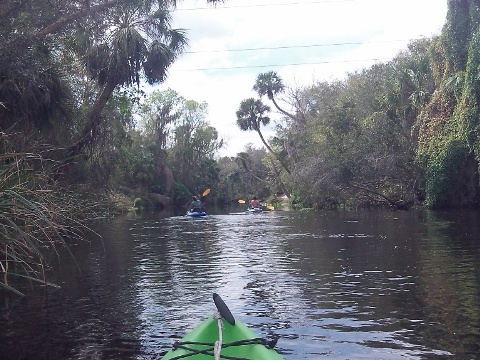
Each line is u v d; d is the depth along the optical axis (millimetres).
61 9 12500
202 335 4281
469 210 27453
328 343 5172
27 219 7613
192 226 21781
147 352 5016
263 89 50625
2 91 12547
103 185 21688
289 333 5523
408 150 32219
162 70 20562
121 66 19312
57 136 15859
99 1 13609
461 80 27828
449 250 11281
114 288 8023
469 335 5312
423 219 21391
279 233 17078
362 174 32562
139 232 18734
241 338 4219
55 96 14398
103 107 20734
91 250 12945
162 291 7766
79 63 19375
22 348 5176
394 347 5020
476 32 27703
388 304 6621
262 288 7797
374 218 23375
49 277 9023
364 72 37344
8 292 7793
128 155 28031
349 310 6379
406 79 32188
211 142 64062
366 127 32562
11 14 11180
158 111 56969
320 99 43500
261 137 56094
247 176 68250
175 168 59219
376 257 10555
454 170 29078
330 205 36656
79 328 5848
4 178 7582
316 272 9016
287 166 51656
